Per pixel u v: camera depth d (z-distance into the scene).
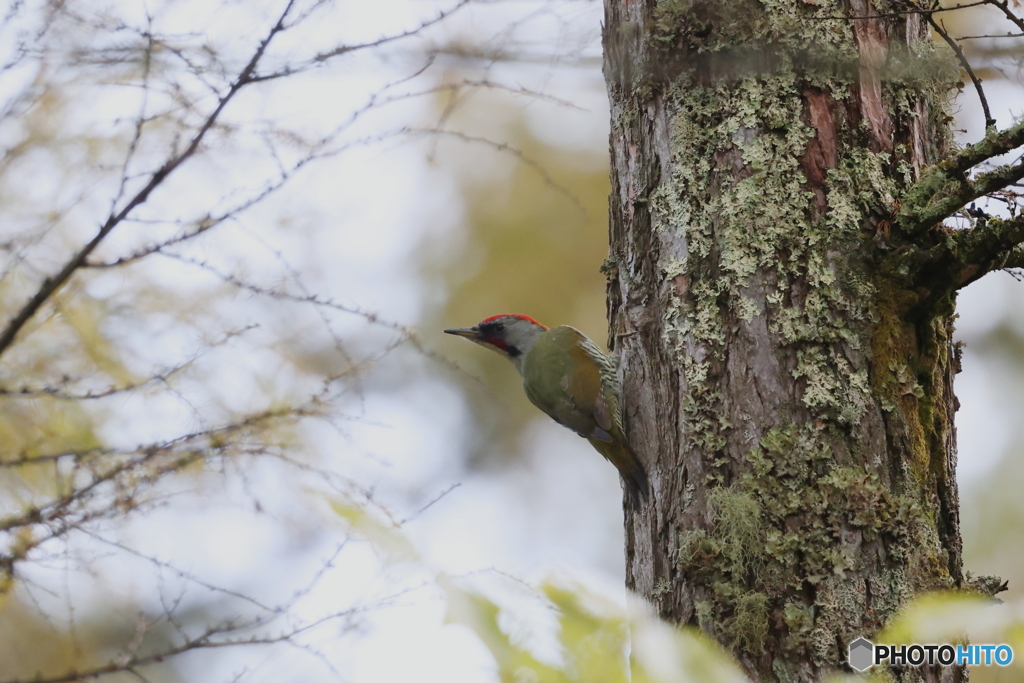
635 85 8.16
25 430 8.61
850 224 7.28
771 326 7.16
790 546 6.62
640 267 7.97
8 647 9.98
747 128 7.57
